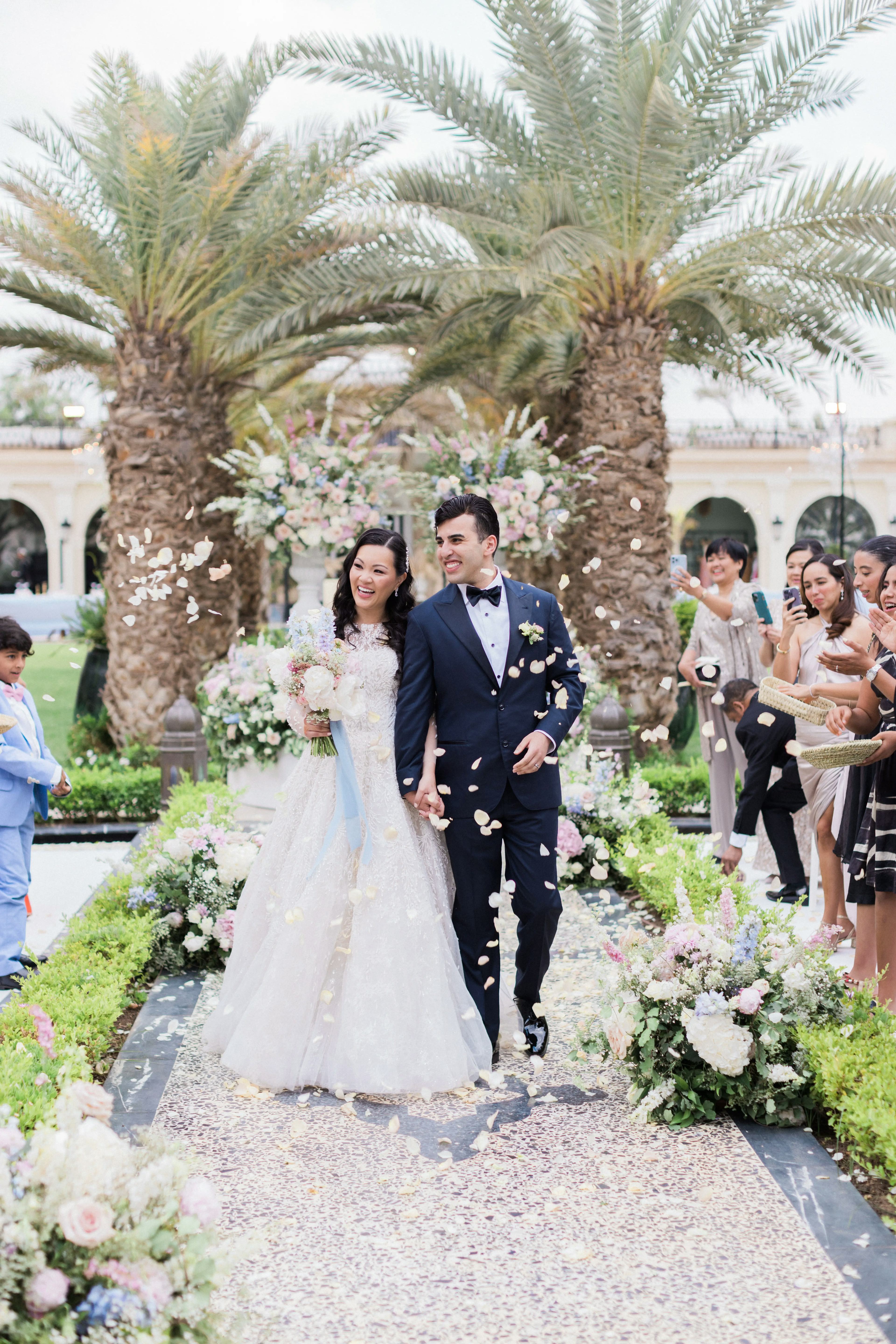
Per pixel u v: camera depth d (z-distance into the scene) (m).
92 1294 1.74
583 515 9.66
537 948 3.43
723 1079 3.09
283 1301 2.23
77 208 9.36
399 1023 3.27
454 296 9.77
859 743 3.31
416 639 3.45
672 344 11.27
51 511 28.67
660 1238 2.47
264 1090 3.29
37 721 4.78
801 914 5.20
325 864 3.40
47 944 5.14
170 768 7.63
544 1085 3.36
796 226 8.55
